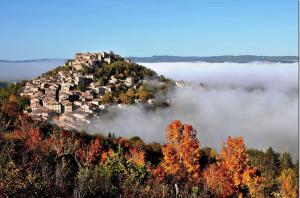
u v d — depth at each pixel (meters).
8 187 23.16
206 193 40.62
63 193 24.86
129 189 29.89
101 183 27.95
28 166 32.25
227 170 50.19
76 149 64.38
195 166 51.97
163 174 42.97
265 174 70.94
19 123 94.25
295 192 51.34
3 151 33.31
